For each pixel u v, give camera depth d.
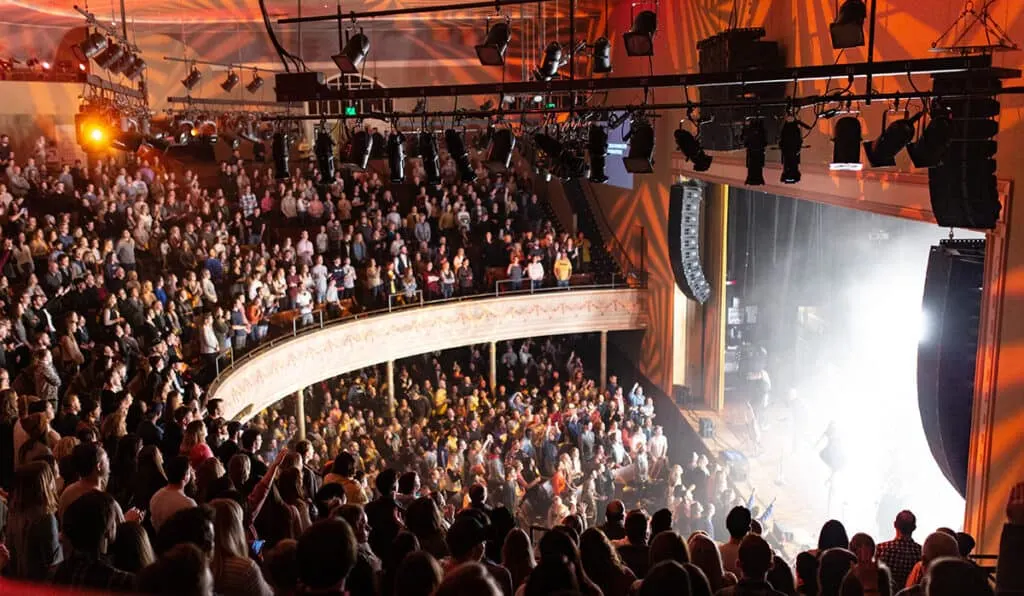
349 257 23.52
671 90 23.67
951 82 8.98
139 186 22.06
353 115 11.95
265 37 29.84
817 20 15.76
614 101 28.25
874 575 5.97
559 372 26.53
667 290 24.67
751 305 23.95
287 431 19.73
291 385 20.20
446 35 30.66
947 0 12.12
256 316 18.47
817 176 15.97
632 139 10.80
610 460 19.78
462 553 5.11
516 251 25.09
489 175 28.02
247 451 9.12
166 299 17.38
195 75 23.88
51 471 5.73
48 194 21.03
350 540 3.73
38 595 3.25
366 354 22.52
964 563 3.96
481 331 24.86
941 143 8.95
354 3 25.36
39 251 17.50
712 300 23.58
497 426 21.05
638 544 7.01
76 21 26.00
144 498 7.37
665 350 25.09
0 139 21.62
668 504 17.55
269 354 19.12
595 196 30.52
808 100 9.70
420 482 18.75
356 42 11.62
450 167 27.77
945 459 12.36
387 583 5.29
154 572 3.47
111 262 17.59
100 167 22.91
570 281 26.27
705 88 17.02
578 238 27.23
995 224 10.37
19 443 8.86
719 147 16.75
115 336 14.54
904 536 7.85
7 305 15.31
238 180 24.58
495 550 6.78
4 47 25.91
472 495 8.40
